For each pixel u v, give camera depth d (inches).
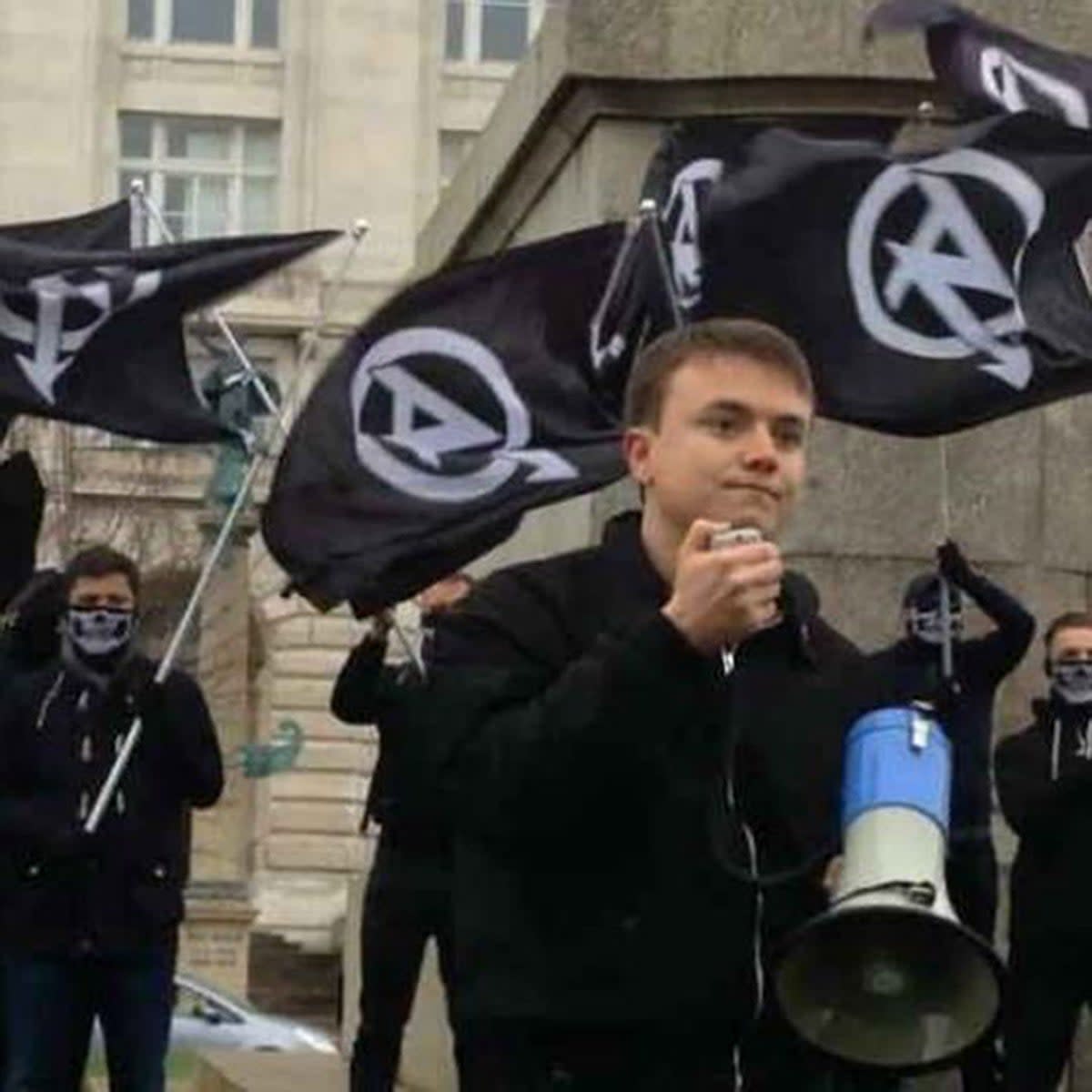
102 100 2829.7
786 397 181.5
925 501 485.1
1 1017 462.6
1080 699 399.5
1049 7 491.5
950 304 376.2
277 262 421.1
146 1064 450.0
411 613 425.7
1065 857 399.5
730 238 375.9
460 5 2851.9
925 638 378.0
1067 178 378.0
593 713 177.0
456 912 188.4
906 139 467.2
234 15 2847.0
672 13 489.4
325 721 2402.8
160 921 447.2
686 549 175.8
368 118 2832.2
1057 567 487.5
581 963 184.5
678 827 183.5
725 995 185.9
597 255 364.2
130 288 414.0
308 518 360.8
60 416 415.5
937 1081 385.7
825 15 482.3
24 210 2807.6
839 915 183.0
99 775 443.5
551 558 202.1
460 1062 191.5
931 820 187.6
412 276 659.4
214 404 433.7
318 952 2065.7
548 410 362.9
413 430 363.9
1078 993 404.8
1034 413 488.4
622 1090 187.0
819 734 193.2
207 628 2086.6
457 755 186.5
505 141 558.9
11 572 440.5
